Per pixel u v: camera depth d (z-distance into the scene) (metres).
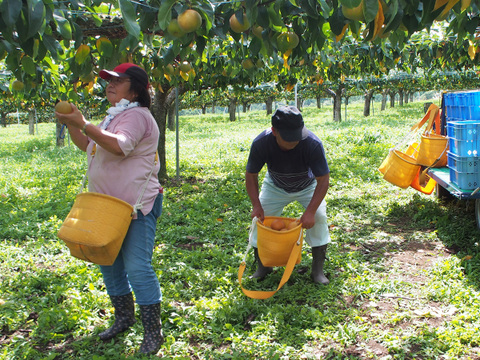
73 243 2.63
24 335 3.28
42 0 2.15
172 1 2.47
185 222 6.24
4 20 2.01
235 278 4.21
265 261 3.60
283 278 3.46
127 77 2.81
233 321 3.46
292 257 3.49
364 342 3.13
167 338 3.14
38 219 6.34
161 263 4.53
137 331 3.23
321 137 14.85
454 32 3.29
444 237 5.16
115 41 3.58
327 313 3.48
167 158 12.98
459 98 5.66
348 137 13.89
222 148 15.04
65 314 3.41
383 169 6.37
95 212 2.64
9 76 6.14
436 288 3.87
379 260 4.63
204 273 4.20
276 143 3.53
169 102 9.20
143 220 2.89
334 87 25.62
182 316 3.48
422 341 3.07
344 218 6.14
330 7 2.62
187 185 8.76
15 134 31.42
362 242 5.19
